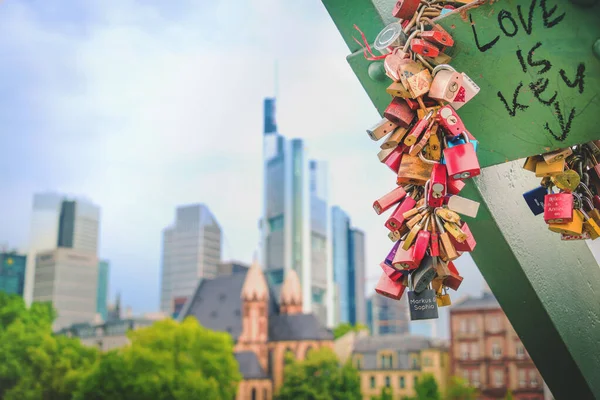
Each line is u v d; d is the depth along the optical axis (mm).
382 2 1331
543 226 1512
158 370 25422
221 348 26250
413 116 1177
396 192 1260
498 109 1229
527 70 1159
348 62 1415
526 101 1194
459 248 1188
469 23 1150
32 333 25969
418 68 1144
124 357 25641
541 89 1169
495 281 1492
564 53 1111
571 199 1235
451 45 1171
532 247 1463
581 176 1309
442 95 1114
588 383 1518
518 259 1420
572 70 1122
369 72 1374
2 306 25781
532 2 1081
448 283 1244
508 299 1498
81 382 25625
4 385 25438
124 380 25438
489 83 1206
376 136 1208
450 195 1216
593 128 1172
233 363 26297
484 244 1445
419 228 1173
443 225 1162
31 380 25672
